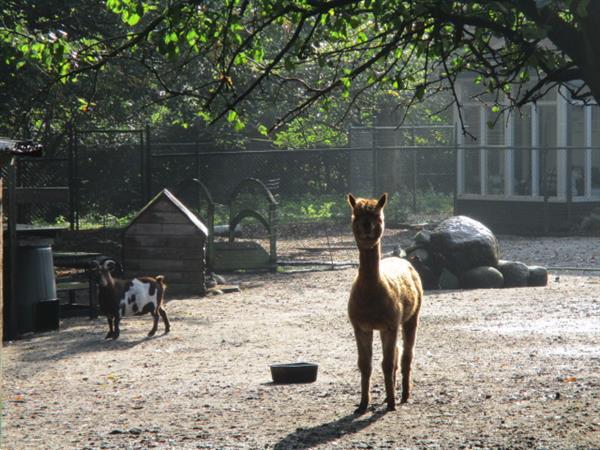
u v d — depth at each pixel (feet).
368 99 190.70
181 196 193.47
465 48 63.21
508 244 157.07
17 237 89.66
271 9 53.42
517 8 46.65
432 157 231.91
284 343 77.97
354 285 51.70
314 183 220.43
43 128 180.65
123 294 82.28
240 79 140.67
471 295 104.99
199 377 64.80
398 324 52.24
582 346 72.28
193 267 108.58
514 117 183.42
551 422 48.11
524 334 78.48
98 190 187.52
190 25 54.08
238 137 207.51
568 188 174.50
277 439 46.96
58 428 50.98
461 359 68.08
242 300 104.53
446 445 44.47
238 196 206.80
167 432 49.32
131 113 178.09
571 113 176.76
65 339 82.69
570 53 46.16
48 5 134.82
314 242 164.55
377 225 50.31
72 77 57.77
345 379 62.69
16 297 84.94
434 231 115.34
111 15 141.69
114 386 62.54
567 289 108.68
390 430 48.16
